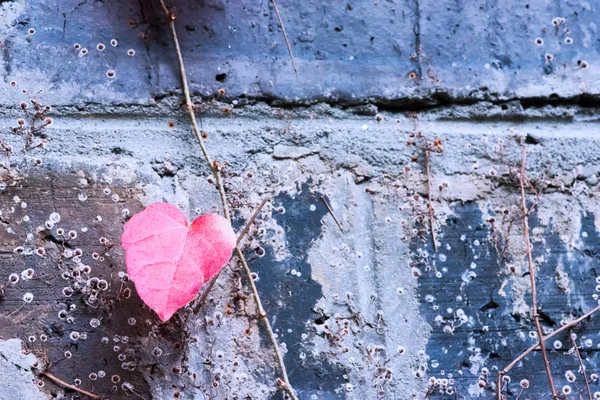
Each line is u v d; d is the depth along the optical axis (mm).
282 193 406
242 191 404
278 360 389
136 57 410
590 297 410
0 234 391
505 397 401
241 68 414
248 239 402
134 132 404
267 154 408
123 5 413
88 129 402
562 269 411
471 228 411
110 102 405
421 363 400
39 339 388
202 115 408
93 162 399
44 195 395
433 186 412
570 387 403
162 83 408
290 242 404
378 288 404
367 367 398
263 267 401
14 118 400
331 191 408
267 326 388
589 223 416
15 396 384
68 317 390
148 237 379
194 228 382
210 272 378
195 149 405
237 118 410
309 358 397
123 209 397
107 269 394
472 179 415
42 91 403
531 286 407
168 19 408
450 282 407
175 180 402
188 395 390
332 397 395
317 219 406
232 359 394
